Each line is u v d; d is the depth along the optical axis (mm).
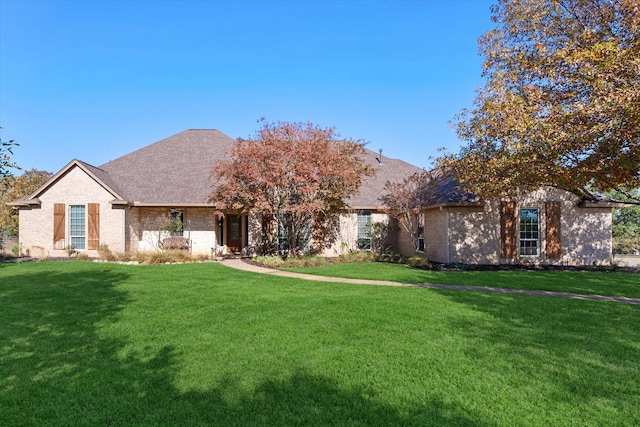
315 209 16531
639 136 9961
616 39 10836
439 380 4676
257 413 3902
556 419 3811
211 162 23594
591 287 11586
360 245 22047
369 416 3848
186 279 12500
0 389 4426
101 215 19547
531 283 12250
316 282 12297
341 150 17531
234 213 21422
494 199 16078
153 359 5336
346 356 5438
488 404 4102
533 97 11930
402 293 10219
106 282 11734
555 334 6531
